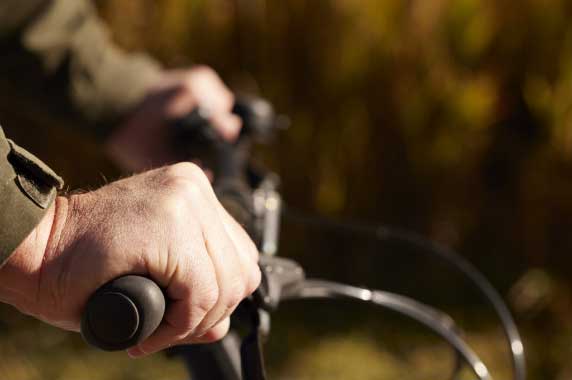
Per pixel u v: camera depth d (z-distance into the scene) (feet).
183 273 2.75
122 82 5.93
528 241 11.04
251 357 3.16
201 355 3.68
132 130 5.94
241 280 2.93
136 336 2.65
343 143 10.75
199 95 5.86
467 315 10.69
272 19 10.58
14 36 5.87
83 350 10.34
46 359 10.12
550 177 10.78
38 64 5.93
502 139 10.81
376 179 10.90
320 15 10.48
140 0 10.46
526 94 10.51
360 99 10.62
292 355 9.99
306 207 10.96
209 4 10.54
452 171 10.84
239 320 3.28
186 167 3.02
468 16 10.34
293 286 3.51
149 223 2.77
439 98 10.50
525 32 10.46
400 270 11.32
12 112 10.91
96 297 2.65
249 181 5.11
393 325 10.67
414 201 11.01
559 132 10.50
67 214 2.89
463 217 11.10
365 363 9.83
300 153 10.78
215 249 2.85
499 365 9.73
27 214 2.82
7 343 10.46
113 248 2.73
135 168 6.01
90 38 6.01
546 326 10.67
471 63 10.51
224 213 3.00
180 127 5.38
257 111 5.25
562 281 10.91
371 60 10.51
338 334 10.46
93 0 10.39
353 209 11.02
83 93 5.92
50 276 2.80
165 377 9.64
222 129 5.50
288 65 10.67
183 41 10.55
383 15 10.42
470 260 11.27
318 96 10.66
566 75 10.43
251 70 10.71
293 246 11.17
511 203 11.07
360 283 11.19
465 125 10.55
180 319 2.81
